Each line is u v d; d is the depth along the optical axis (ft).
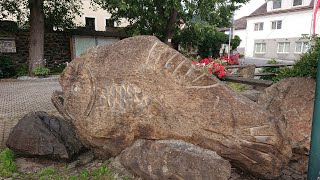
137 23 44.37
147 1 40.09
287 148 9.84
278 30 81.82
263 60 73.46
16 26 45.03
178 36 53.57
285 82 13.32
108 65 11.30
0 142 15.43
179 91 10.23
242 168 10.75
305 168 11.54
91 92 11.57
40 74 41.06
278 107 12.83
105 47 11.73
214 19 42.65
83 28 54.75
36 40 41.47
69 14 49.70
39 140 12.44
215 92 9.98
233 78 17.94
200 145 10.23
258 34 89.25
